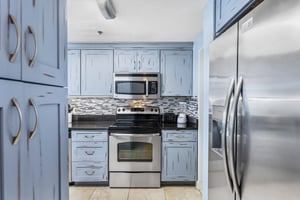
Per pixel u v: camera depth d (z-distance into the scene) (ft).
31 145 3.02
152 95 14.57
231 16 5.64
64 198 4.39
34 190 3.12
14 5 2.60
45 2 3.51
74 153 13.71
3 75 2.39
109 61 14.83
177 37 13.44
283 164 3.07
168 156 13.71
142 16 9.89
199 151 13.30
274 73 3.28
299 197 2.78
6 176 2.46
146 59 14.76
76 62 14.84
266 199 3.49
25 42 2.86
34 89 3.12
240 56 4.42
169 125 14.51
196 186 13.70
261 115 3.60
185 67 14.70
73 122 15.60
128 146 13.58
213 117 6.21
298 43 2.79
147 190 13.35
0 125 2.36
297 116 2.80
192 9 9.18
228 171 4.69
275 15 3.27
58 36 4.05
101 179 13.78
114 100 15.92
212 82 6.35
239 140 4.26
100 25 11.18
